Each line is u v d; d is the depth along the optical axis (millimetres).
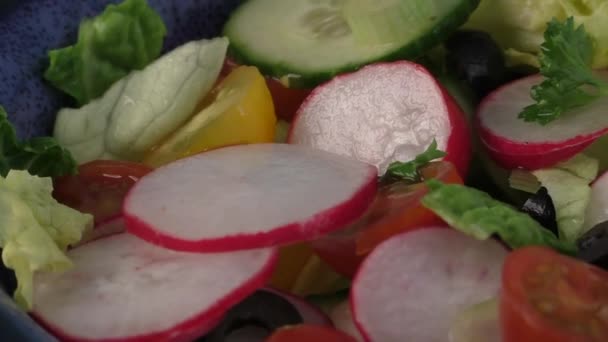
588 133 157
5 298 131
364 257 140
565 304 113
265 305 141
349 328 144
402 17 175
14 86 171
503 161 166
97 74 182
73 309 136
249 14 196
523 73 186
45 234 143
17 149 163
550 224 159
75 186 166
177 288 135
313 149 156
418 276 134
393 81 169
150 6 191
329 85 174
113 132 177
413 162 154
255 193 144
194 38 200
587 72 162
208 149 163
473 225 133
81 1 183
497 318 122
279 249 141
